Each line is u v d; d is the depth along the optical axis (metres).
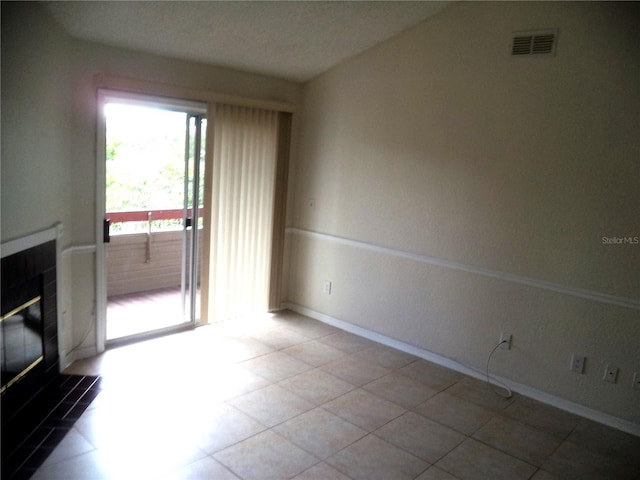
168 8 2.86
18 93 2.44
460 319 3.52
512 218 3.20
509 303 3.27
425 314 3.72
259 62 3.83
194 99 3.62
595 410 2.97
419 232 3.69
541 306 3.12
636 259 2.74
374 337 4.08
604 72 2.77
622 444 2.73
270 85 4.18
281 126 4.26
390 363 3.65
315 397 3.06
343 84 4.04
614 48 2.73
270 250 4.41
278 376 3.32
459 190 3.44
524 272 3.18
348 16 3.27
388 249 3.89
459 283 3.50
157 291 4.91
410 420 2.86
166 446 2.45
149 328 3.86
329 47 3.71
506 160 3.19
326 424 2.76
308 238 4.51
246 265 4.27
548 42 2.96
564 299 3.03
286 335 4.07
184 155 3.80
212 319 4.13
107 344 3.59
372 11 3.25
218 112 3.82
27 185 2.57
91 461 2.30
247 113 4.00
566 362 3.06
